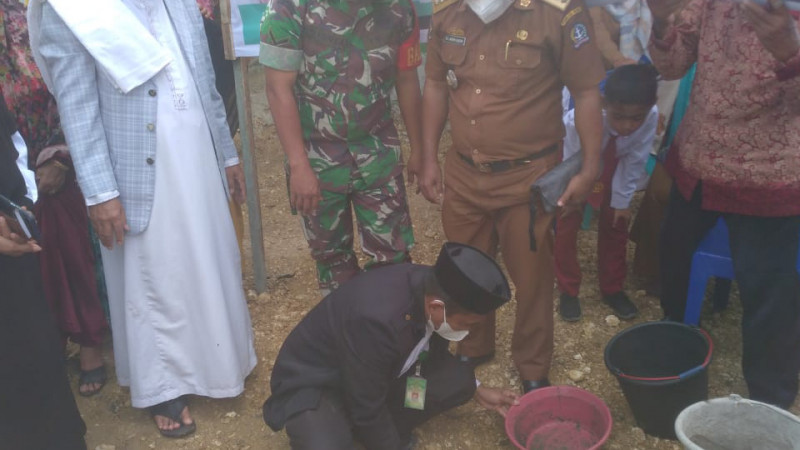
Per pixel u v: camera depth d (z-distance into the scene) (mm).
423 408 2881
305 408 2773
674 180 3129
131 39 2771
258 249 3986
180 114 2920
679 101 3662
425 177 3162
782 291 2828
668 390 2836
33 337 2635
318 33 2838
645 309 3834
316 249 3234
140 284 3008
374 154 3064
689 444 2451
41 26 2729
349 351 2639
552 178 2826
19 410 2656
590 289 3992
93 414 3311
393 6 2898
